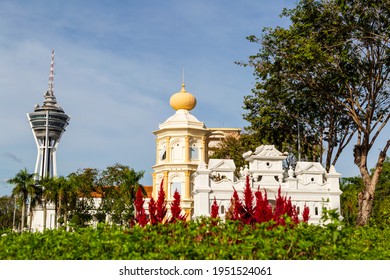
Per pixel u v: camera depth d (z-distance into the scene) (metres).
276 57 45.16
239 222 15.38
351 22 40.44
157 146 83.88
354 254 12.09
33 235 14.41
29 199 89.25
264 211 16.78
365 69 42.56
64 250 12.43
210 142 100.06
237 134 85.50
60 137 184.25
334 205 41.84
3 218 129.88
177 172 79.25
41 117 179.12
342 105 47.94
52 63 191.25
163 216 18.12
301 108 51.81
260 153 42.59
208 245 12.91
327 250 11.98
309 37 41.84
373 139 42.94
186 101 85.00
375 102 44.19
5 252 12.23
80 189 86.62
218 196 40.38
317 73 43.53
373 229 18.23
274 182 41.91
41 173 175.38
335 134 53.50
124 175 81.88
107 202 86.50
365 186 42.53
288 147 63.22
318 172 43.03
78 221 82.00
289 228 13.61
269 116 52.75
